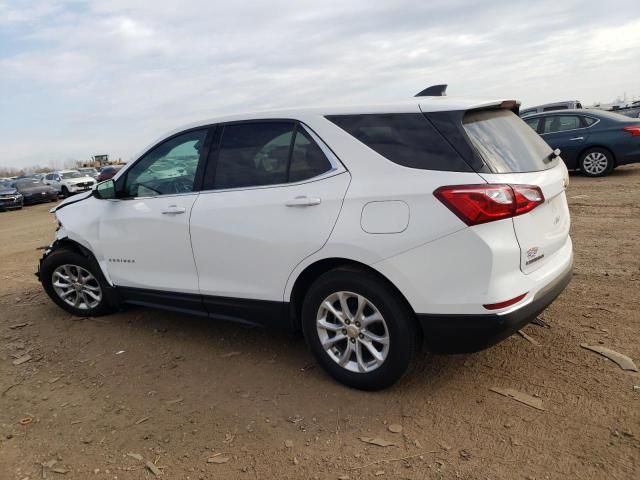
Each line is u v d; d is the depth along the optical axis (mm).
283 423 3023
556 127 11633
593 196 9109
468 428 2832
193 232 3781
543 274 3051
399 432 2848
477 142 2920
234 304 3707
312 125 3336
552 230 3219
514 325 2850
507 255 2795
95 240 4555
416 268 2883
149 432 3047
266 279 3479
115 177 4449
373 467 2602
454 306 2840
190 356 3996
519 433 2752
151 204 4109
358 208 3035
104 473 2725
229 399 3332
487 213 2738
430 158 2936
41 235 12117
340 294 3199
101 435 3057
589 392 3061
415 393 3207
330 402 3193
